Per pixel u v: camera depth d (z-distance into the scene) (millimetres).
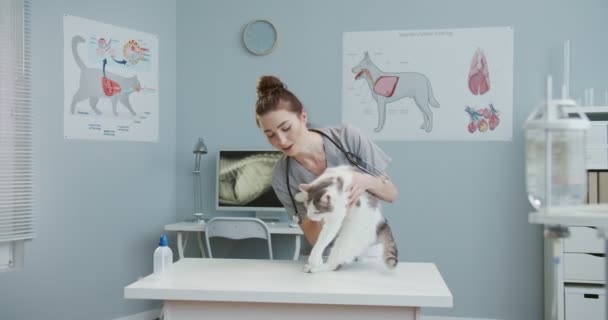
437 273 1796
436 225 3557
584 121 950
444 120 3551
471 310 3523
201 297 1594
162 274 1802
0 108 2939
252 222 3148
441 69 3555
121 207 3533
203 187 3809
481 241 3518
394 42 3600
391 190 1882
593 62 3398
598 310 3055
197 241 3836
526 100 3473
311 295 1543
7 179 2975
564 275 3102
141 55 3629
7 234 2980
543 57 3457
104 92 3436
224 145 3789
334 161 1896
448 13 3549
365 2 3631
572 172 988
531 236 3467
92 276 3389
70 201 3281
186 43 3842
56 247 3223
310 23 3691
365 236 1819
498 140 3500
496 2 3504
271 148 3670
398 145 3596
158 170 3738
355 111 3641
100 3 3412
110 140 3473
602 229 1026
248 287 1610
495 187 3502
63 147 3242
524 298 3471
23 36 3021
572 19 3426
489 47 3508
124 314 3543
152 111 3695
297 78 3705
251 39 3746
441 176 3555
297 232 3176
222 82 3795
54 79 3193
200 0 3830
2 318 3010
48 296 3193
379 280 1697
